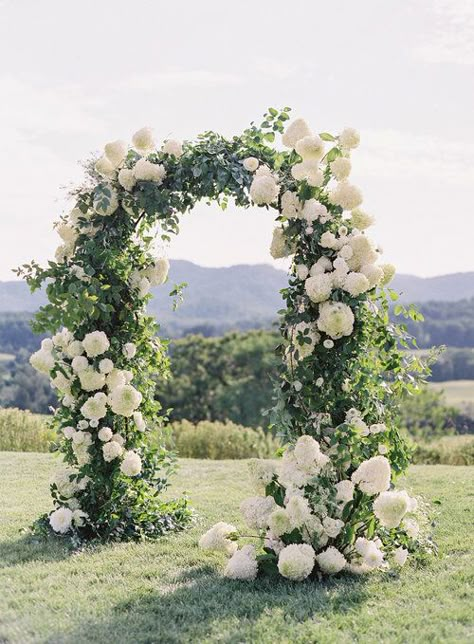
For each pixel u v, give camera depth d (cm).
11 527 688
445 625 429
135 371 655
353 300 520
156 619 449
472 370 4684
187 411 3850
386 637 412
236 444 1495
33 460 1152
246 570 521
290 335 532
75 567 554
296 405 530
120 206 610
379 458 505
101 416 612
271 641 409
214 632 427
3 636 418
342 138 547
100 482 629
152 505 678
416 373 567
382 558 516
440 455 1533
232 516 748
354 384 531
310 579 520
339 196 533
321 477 515
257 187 540
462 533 662
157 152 608
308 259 540
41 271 580
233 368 3934
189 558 580
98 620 445
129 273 634
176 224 594
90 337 598
